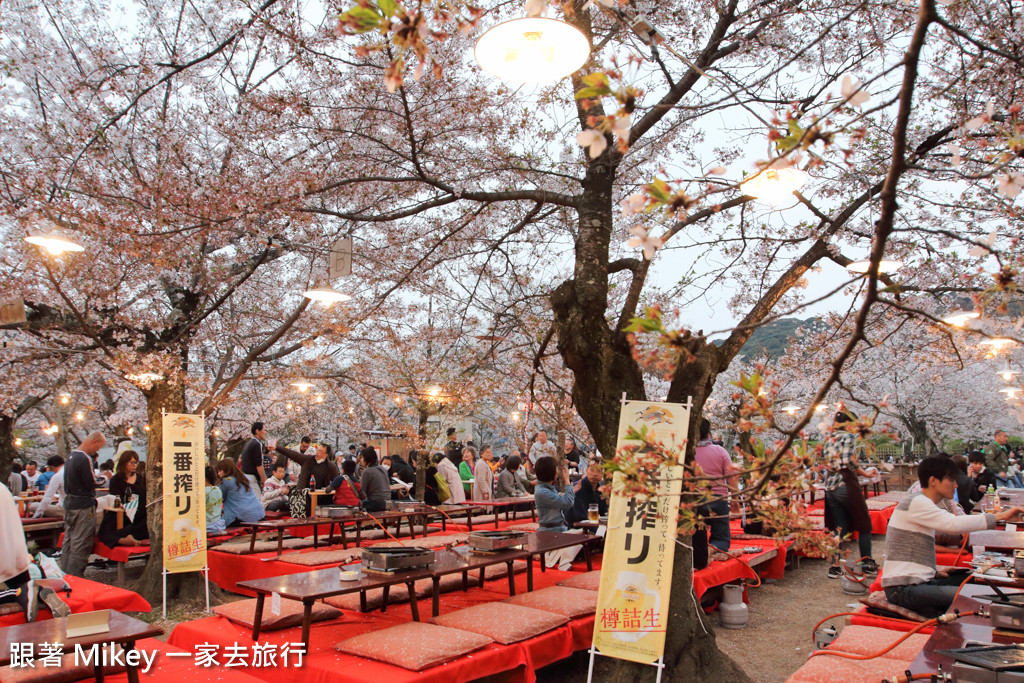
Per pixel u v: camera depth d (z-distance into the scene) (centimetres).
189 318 816
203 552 680
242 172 674
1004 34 422
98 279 754
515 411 843
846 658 362
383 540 862
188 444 684
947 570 487
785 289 457
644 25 286
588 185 498
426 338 920
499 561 529
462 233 785
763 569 817
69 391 1350
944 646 324
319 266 869
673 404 406
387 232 823
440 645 397
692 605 422
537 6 217
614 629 403
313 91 691
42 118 861
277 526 725
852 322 471
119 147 778
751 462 224
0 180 706
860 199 468
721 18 487
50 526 952
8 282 750
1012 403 232
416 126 660
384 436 1383
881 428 204
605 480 433
